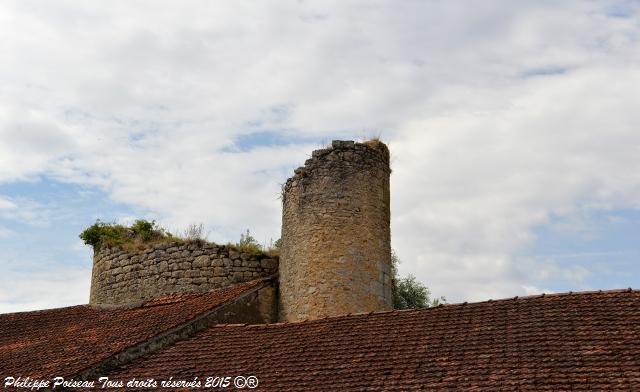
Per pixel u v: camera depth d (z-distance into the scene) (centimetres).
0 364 1839
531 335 1445
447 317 1599
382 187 2148
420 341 1516
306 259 2044
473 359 1402
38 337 2133
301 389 1419
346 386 1396
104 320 2172
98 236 2497
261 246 2314
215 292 2147
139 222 2484
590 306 1509
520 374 1315
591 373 1274
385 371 1422
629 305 1484
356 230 2058
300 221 2086
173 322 1861
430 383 1346
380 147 2178
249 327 1784
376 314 1683
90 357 1719
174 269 2273
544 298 1584
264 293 2086
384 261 2097
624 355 1312
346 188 2081
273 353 1605
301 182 2117
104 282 2408
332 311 1984
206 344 1730
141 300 2297
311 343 1612
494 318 1550
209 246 2261
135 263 2347
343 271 2017
